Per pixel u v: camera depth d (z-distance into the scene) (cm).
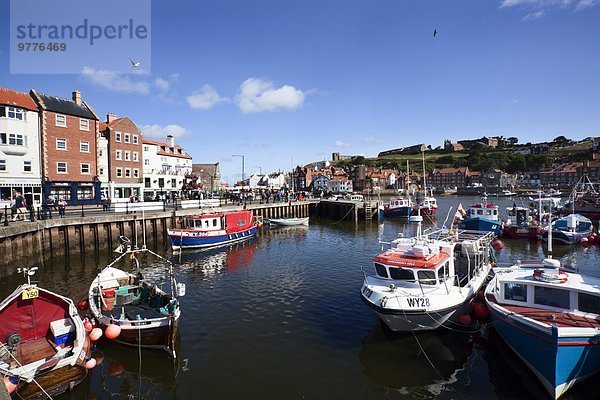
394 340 1238
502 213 6009
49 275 2084
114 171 4691
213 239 3036
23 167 3497
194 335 1288
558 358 886
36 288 1027
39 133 3631
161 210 3325
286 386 980
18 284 1884
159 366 1080
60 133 3797
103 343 1212
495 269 1395
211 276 2088
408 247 1440
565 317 1019
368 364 1091
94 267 2281
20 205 2919
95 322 1241
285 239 3500
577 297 1049
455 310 1239
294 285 1894
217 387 974
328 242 3316
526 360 1003
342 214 5444
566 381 907
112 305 1370
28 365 900
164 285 1889
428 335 1253
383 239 3494
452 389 967
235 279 2019
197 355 1146
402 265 1286
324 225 4728
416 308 1165
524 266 1356
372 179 13250
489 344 1199
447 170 16988
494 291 1263
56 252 2464
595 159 14425
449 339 1234
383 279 1343
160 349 1153
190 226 3039
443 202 9650
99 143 4544
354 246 3088
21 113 3472
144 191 5434
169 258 2588
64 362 911
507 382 995
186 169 6325
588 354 912
